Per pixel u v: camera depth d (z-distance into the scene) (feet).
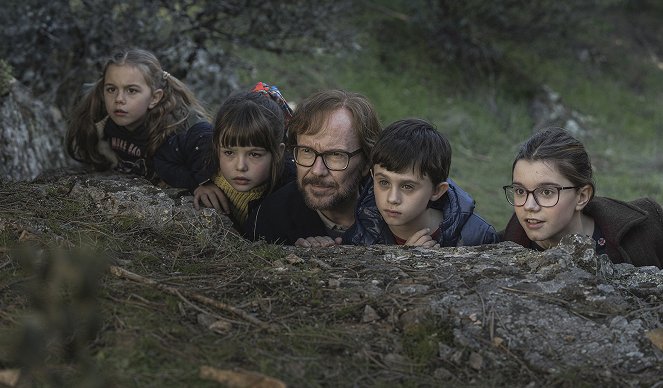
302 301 9.68
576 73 50.75
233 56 30.76
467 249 11.27
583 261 10.39
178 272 10.36
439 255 11.04
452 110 43.14
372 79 42.55
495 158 39.81
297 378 8.11
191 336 8.75
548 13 47.29
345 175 12.47
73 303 8.87
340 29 32.19
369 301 9.55
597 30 53.36
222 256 11.06
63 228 11.24
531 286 9.78
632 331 9.02
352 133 12.44
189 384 7.88
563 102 47.50
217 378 7.94
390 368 8.55
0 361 7.99
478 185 34.88
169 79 15.26
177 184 14.46
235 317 9.24
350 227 12.72
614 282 10.37
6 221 11.09
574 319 9.23
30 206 12.01
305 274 10.25
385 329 9.20
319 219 13.08
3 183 13.19
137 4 25.63
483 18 46.75
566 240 10.61
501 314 9.29
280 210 13.00
